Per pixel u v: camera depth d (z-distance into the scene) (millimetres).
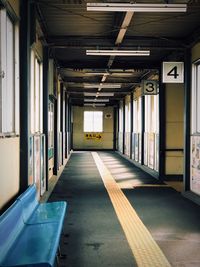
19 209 4156
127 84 15969
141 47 8734
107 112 30125
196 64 8508
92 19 7402
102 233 5410
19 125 5809
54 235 3877
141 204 7609
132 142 19219
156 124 13305
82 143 30266
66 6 6688
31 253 3324
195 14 7105
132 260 4273
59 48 9625
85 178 11938
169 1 5797
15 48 5625
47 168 8906
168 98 11508
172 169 11438
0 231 3219
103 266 4082
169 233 5426
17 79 5699
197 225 5898
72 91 19688
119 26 7516
